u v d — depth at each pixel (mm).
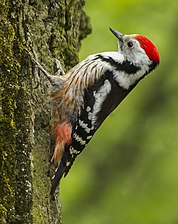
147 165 23312
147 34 21938
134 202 23203
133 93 23141
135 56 12320
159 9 21906
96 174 23391
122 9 21484
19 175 9906
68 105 11695
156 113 23141
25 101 10117
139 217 22891
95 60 12086
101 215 23125
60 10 12156
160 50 22312
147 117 23250
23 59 10547
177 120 23016
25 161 9969
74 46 12812
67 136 11578
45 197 10797
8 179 9703
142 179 23359
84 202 23297
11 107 9945
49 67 11758
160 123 23109
